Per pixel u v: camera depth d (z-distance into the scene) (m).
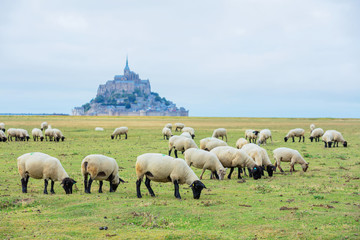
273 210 12.33
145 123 102.69
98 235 9.77
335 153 32.66
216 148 21.16
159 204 12.95
